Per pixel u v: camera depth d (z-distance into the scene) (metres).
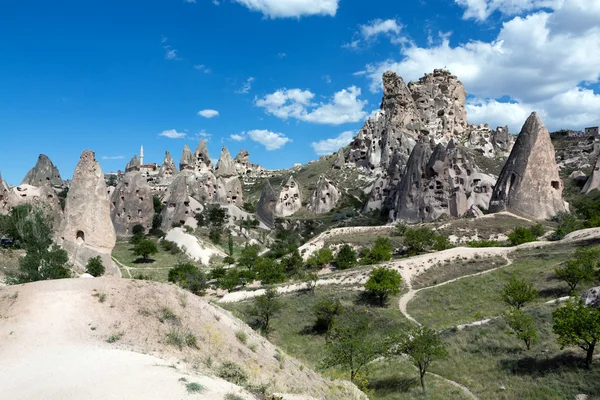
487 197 108.06
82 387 11.55
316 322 45.16
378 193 126.88
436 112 176.25
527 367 26.92
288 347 40.50
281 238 109.00
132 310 18.20
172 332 17.42
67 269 39.53
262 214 126.69
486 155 155.00
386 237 79.62
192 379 12.69
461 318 39.69
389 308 46.91
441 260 58.62
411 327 40.41
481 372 28.19
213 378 13.84
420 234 71.31
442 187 105.44
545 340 29.62
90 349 14.84
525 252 57.88
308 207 141.12
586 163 135.12
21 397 11.20
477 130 171.62
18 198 78.88
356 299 50.09
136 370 12.96
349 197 139.50
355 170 158.25
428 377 29.55
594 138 155.62
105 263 54.62
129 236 106.50
